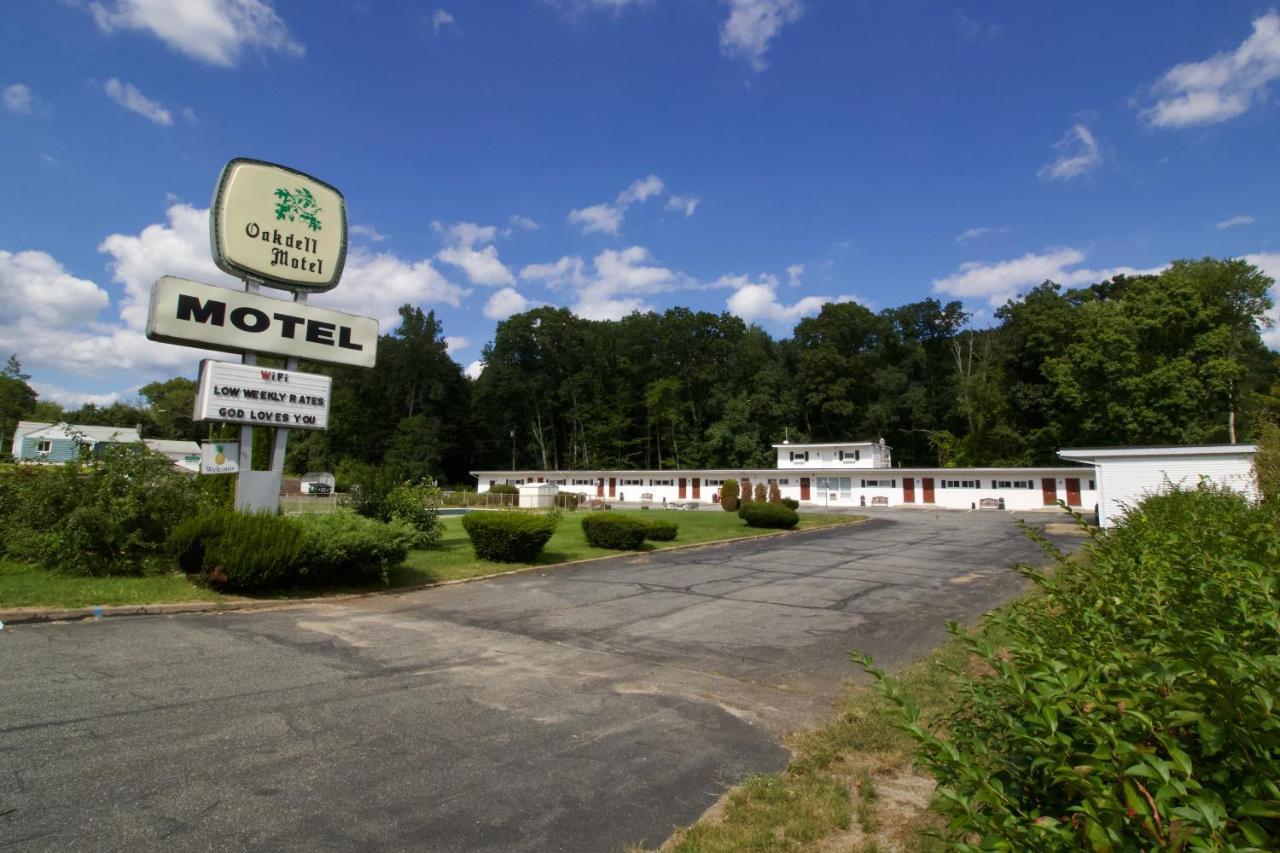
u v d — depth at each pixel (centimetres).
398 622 947
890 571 1505
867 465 5266
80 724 508
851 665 742
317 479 6644
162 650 738
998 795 175
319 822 375
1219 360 4438
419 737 507
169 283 1297
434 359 8231
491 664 731
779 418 7400
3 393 6128
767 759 480
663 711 584
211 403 1325
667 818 390
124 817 372
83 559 1108
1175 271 5009
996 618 350
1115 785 171
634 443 7850
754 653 795
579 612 1038
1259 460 1575
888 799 411
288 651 757
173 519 1196
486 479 6931
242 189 1400
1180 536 503
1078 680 204
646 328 8106
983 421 5628
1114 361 4581
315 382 1445
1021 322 5553
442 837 363
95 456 1237
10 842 343
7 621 834
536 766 460
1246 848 136
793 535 2442
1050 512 4059
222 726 515
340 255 1520
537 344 8175
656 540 2131
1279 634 240
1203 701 180
